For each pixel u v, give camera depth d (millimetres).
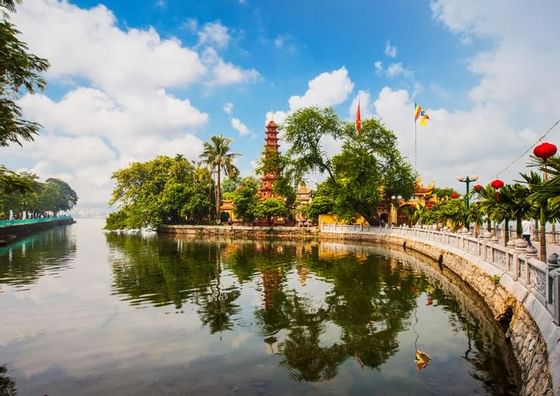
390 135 41375
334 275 20531
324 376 8148
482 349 9336
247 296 15625
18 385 7742
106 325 11734
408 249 33094
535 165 8500
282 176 44656
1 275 20609
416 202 52031
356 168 40156
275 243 43469
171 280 19281
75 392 7438
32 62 12211
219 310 13469
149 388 7602
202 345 10031
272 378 8070
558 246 20281
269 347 9883
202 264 25188
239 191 61250
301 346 9930
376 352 9469
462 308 13195
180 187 63688
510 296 10398
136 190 68625
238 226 58469
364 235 43656
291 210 63094
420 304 13930
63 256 29719
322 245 40188
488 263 13836
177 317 12594
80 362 8906
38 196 90312
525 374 7082
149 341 10320
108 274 21078
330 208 52531
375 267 23078
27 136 12414
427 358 8953
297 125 41531
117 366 8672
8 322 12000
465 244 18219
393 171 42250
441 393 7281
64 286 17609
